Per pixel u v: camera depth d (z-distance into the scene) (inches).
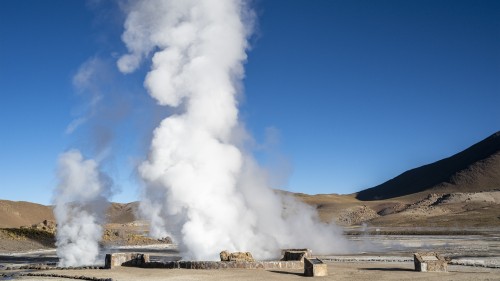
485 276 1115.3
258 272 1214.3
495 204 6732.3
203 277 1119.0
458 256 1742.1
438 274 1167.6
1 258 1920.5
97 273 1224.2
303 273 1192.2
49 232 3088.1
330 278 1102.4
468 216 5821.9
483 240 2755.9
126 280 1078.4
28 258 1919.3
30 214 6264.8
